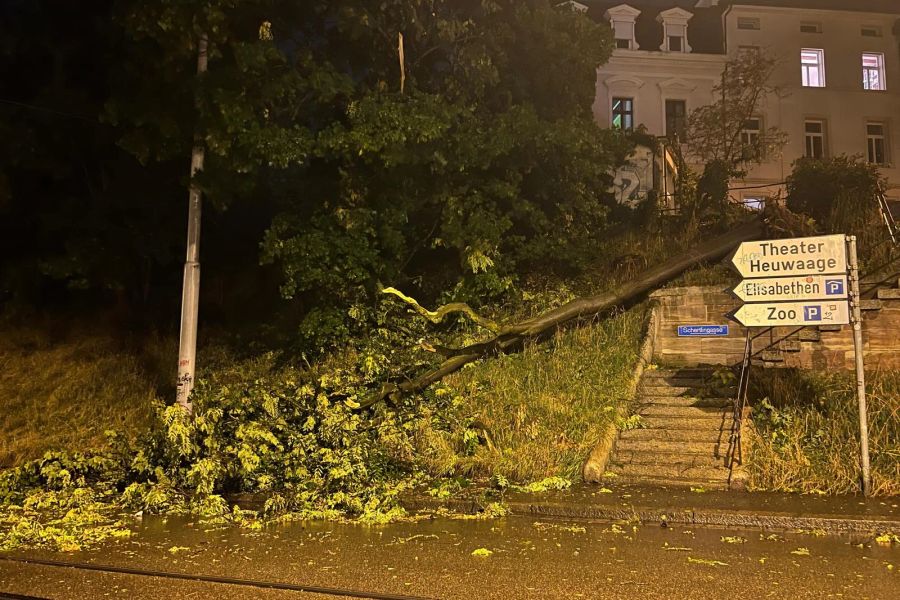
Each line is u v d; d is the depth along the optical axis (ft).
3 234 56.49
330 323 44.57
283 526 26.86
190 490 32.09
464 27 45.62
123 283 50.93
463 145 43.37
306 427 32.01
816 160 56.80
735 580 19.21
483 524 26.58
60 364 48.03
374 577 19.75
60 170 50.14
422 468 33.83
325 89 40.09
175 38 36.94
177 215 52.42
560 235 51.06
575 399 37.83
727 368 40.45
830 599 17.69
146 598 18.13
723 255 50.08
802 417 34.37
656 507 27.07
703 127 83.20
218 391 37.52
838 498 28.19
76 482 32.73
